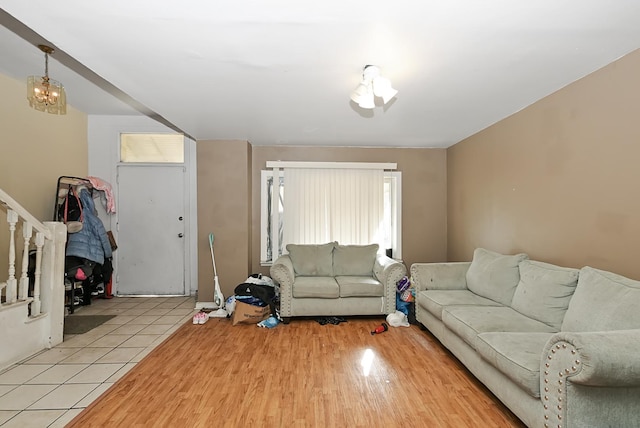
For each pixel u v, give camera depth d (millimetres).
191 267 4914
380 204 4672
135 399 2129
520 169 3158
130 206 4832
